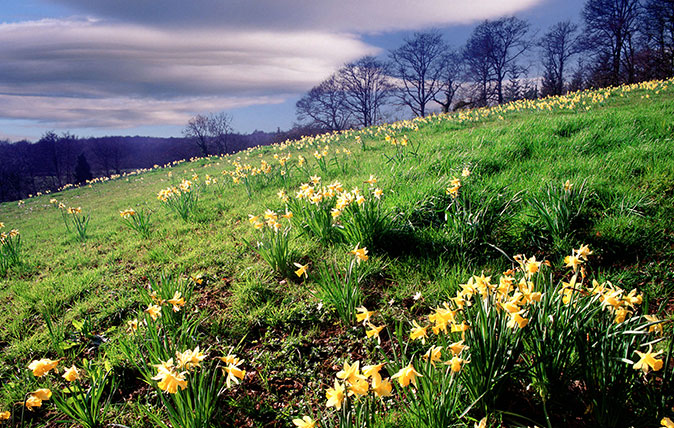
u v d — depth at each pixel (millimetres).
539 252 3984
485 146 7723
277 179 8898
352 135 17891
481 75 49531
